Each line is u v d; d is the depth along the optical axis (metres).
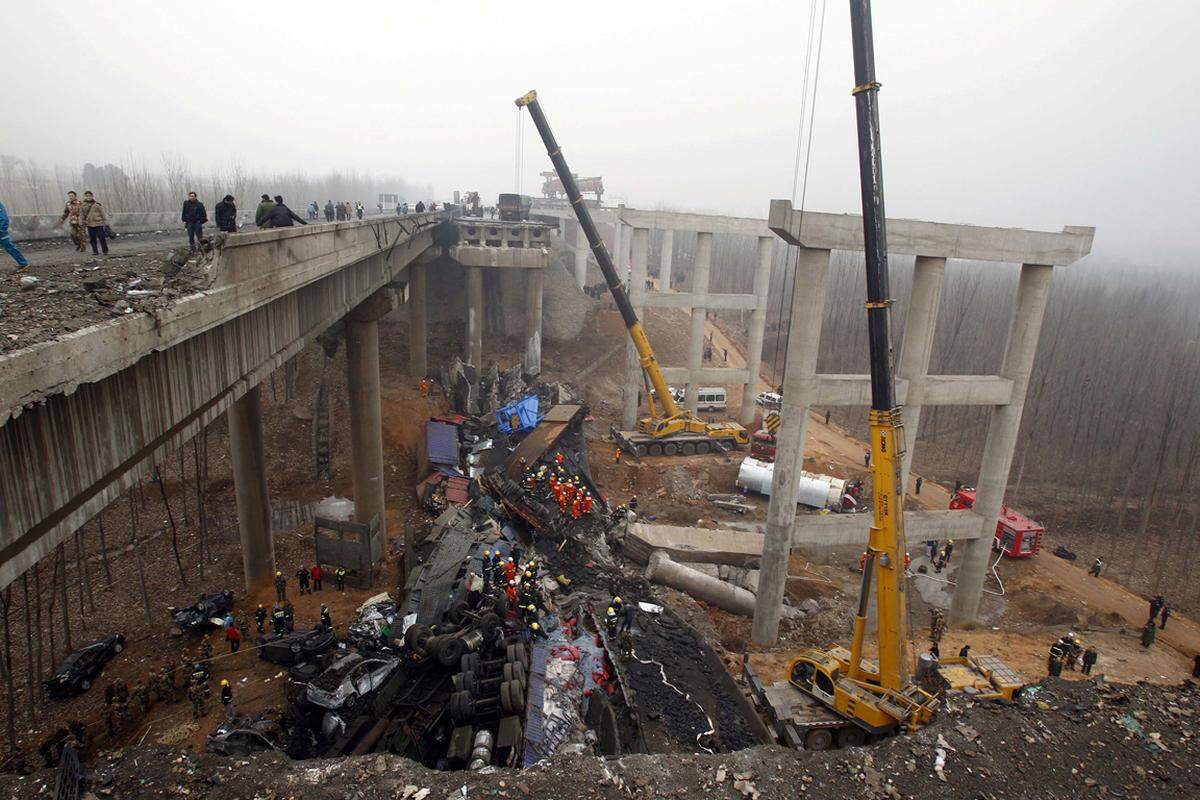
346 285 23.75
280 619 23.61
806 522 25.81
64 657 23.78
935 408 60.97
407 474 39.59
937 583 34.12
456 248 51.84
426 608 24.09
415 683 20.48
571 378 61.34
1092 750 15.62
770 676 24.48
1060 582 34.97
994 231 24.59
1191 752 15.71
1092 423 53.69
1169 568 38.50
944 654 27.28
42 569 28.84
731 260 115.25
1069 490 49.53
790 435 24.50
